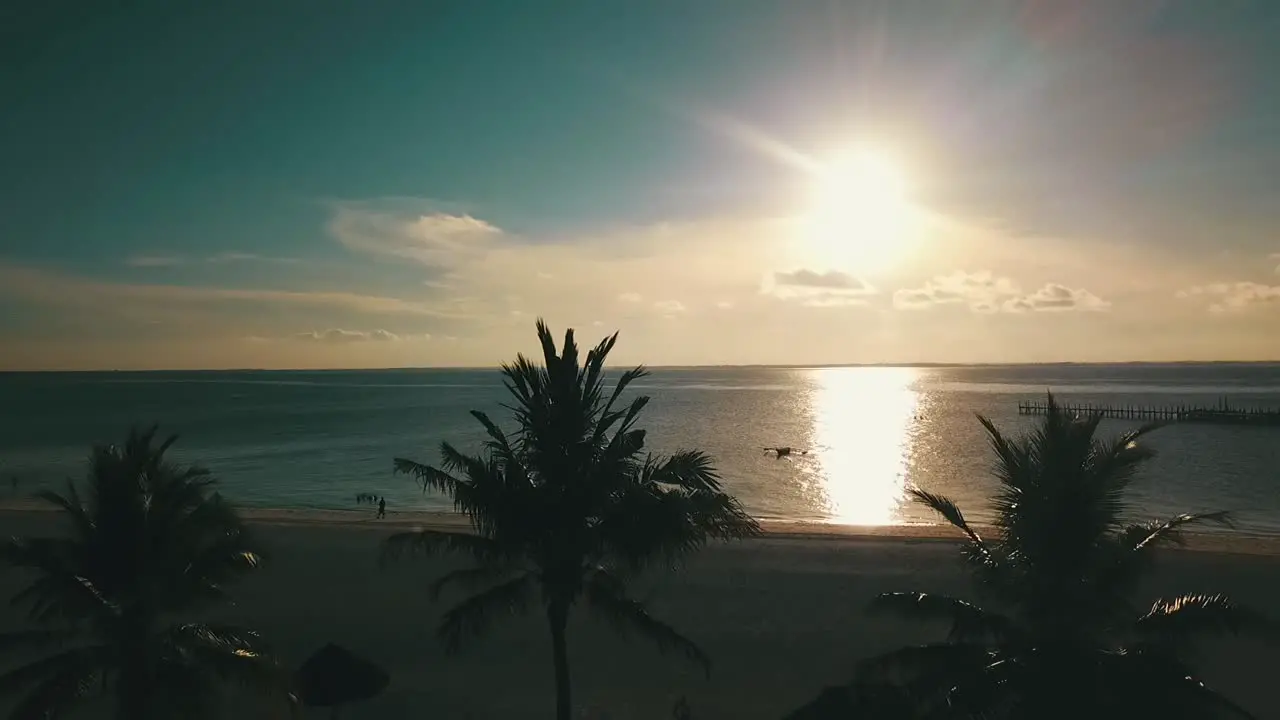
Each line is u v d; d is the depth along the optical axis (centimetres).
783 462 9006
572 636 2905
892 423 13938
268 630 3002
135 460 1681
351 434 11994
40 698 1480
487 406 18988
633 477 1780
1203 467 7800
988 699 1424
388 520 5188
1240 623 1438
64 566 1594
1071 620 1504
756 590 3403
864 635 2889
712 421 14638
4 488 7112
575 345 1781
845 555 3962
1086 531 1498
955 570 3669
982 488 7169
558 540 1720
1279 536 4800
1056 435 1575
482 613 1717
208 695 1581
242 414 16675
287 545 4316
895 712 1496
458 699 2417
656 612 3150
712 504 1697
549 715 2309
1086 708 1388
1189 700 1360
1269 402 17400
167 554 1642
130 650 1596
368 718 2305
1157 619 1502
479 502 1719
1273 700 2295
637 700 2408
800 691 2453
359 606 3266
